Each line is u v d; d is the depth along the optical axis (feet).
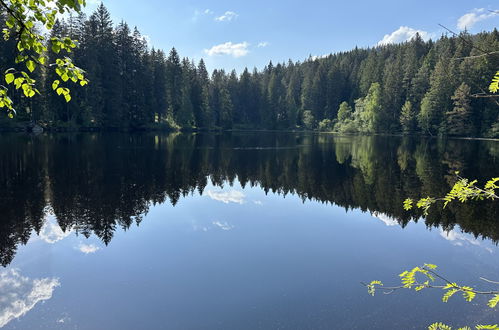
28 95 9.44
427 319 18.56
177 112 197.26
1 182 48.26
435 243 30.32
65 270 24.27
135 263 25.57
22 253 26.76
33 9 8.59
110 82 152.97
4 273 23.63
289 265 25.58
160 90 190.19
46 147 84.48
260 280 23.20
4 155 69.87
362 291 21.63
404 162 78.64
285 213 39.63
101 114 148.46
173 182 54.03
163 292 21.52
